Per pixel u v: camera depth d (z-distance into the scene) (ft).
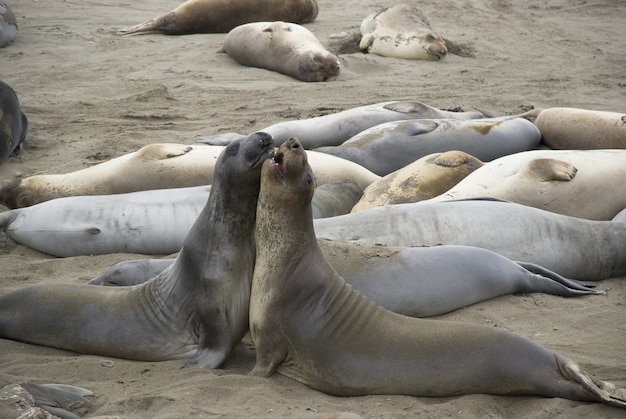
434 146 133.08
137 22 247.09
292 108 166.20
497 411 65.31
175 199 105.40
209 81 187.32
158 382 70.13
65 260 99.60
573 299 89.61
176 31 233.55
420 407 65.72
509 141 135.95
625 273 97.91
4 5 212.23
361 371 67.92
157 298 76.43
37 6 262.06
